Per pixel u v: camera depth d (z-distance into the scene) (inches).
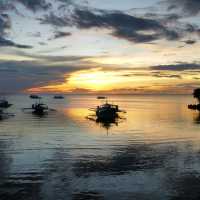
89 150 1690.5
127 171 1266.0
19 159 1464.1
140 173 1241.4
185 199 977.5
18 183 1109.1
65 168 1309.1
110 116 3607.3
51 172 1247.5
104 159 1471.5
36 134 2332.7
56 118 3698.3
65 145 1847.9
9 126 2844.5
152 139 2094.0
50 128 2711.6
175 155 1560.0
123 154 1583.4
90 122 3260.3
